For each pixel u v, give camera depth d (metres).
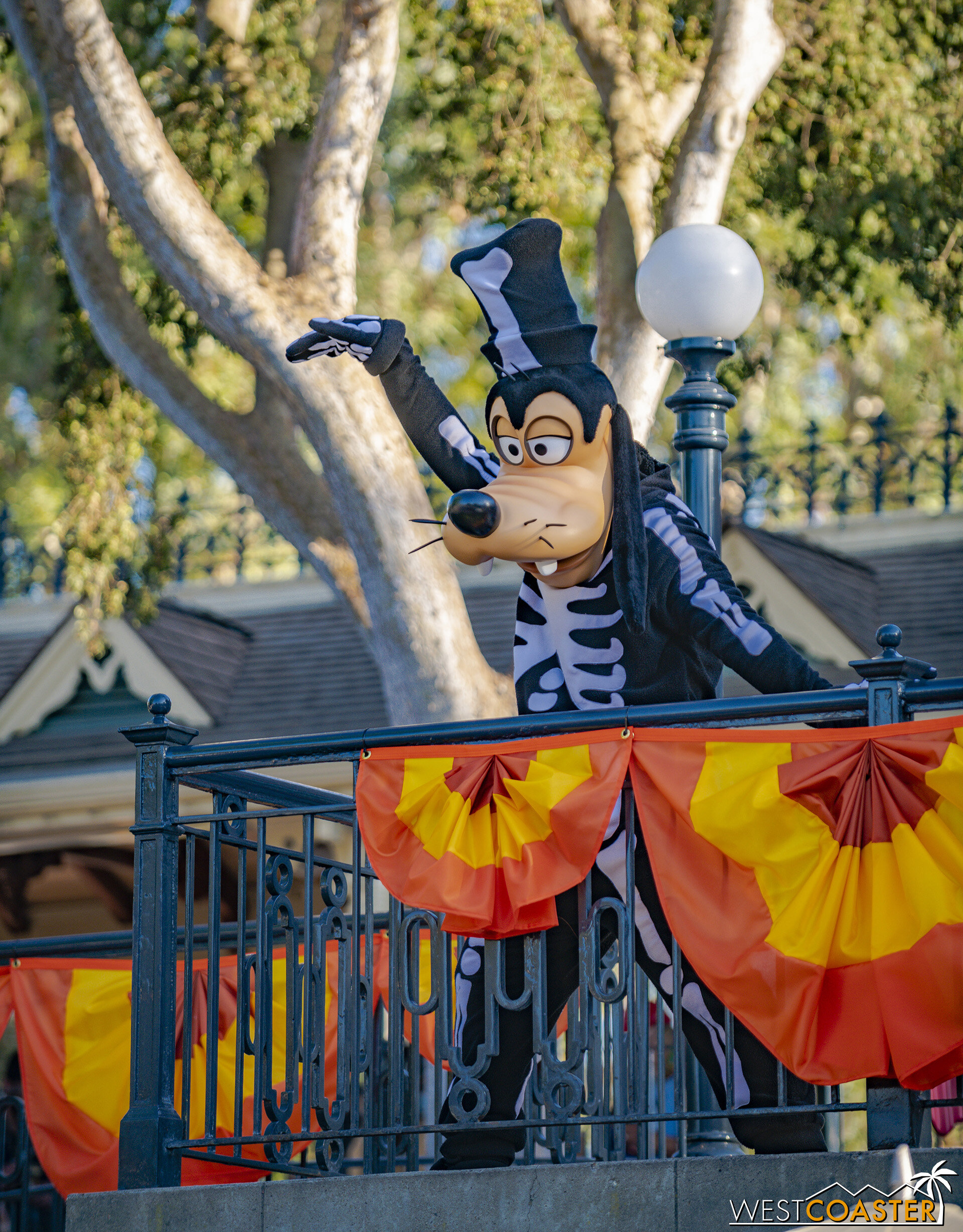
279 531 15.21
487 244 7.61
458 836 6.92
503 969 7.04
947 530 22.69
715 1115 6.49
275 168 17.31
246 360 13.88
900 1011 6.14
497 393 7.46
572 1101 6.71
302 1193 6.83
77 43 13.58
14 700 22.20
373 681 21.80
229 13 16.14
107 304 15.03
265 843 7.63
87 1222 7.11
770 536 22.03
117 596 17.28
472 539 7.21
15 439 33.62
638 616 7.10
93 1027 10.36
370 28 14.47
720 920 6.50
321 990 7.62
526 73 16.08
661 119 16.23
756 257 10.36
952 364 34.66
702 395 10.12
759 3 14.68
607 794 6.76
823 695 6.65
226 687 22.19
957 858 6.20
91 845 20.03
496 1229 6.50
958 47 17.33
